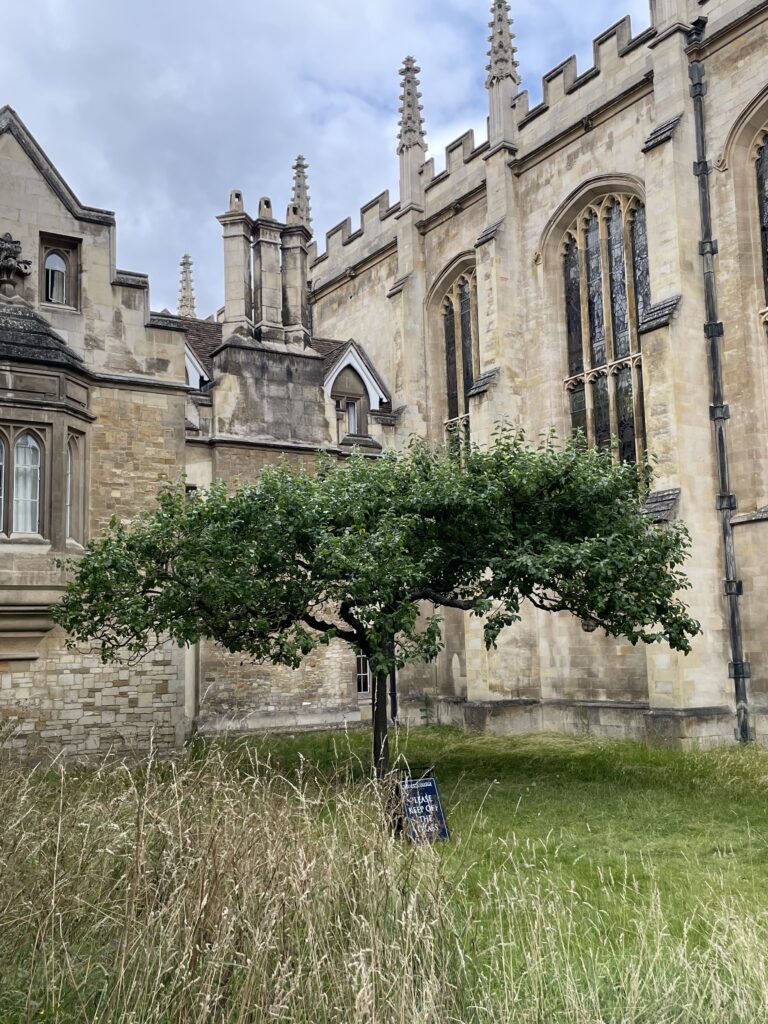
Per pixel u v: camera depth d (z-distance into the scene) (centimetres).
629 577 1414
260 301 2438
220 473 2308
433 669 2778
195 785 738
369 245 3256
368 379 2947
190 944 507
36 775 956
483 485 1411
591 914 752
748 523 1917
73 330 1811
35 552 1645
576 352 2456
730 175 2016
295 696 2327
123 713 1778
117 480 1831
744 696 1903
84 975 532
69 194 1834
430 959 529
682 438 1955
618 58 2303
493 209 2619
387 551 1274
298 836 632
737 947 589
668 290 2033
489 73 2661
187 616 1377
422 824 814
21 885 570
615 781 1506
